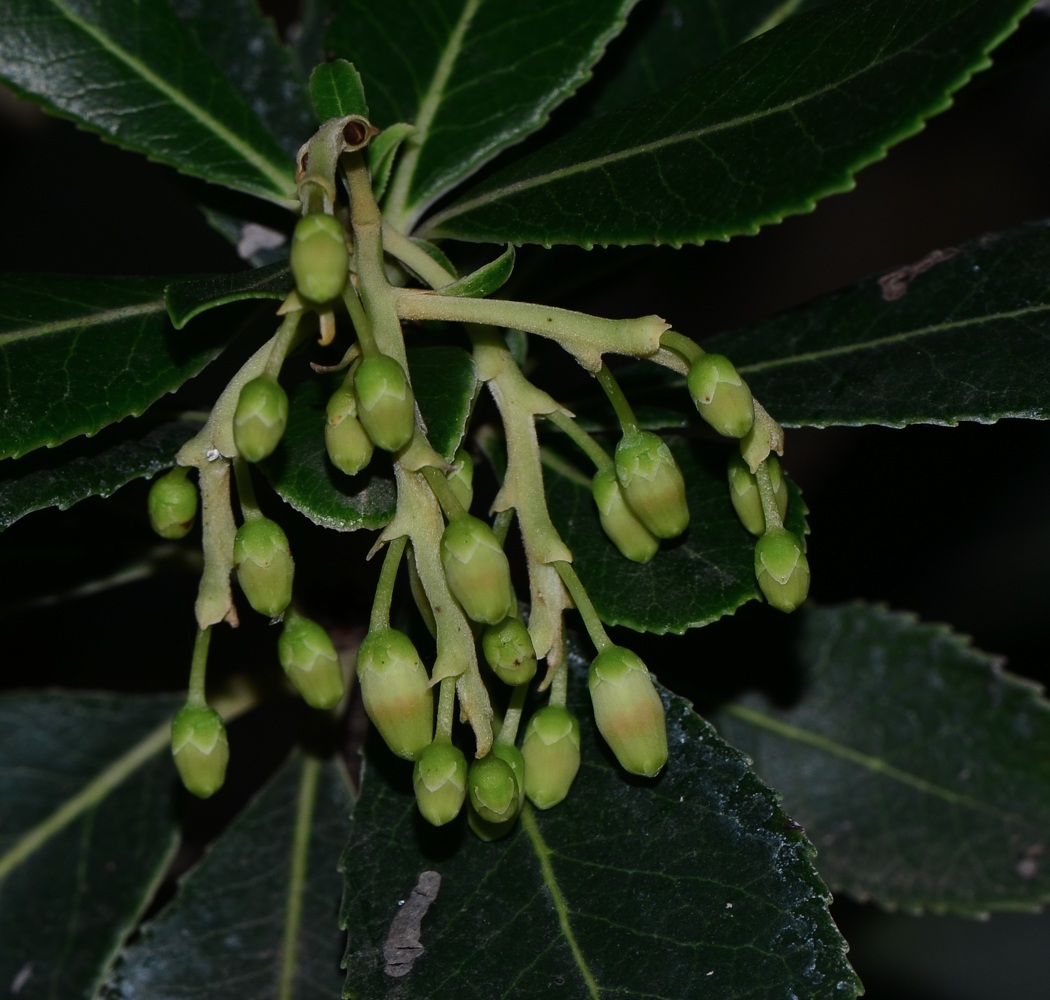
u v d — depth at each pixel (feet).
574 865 0.77
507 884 0.78
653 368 0.84
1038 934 1.28
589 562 0.79
